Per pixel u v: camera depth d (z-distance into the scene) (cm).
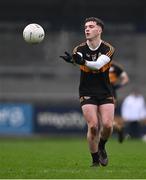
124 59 8919
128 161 3819
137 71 8875
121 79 5425
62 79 8850
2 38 8950
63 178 2841
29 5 9581
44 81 8844
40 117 8100
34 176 2923
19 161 3841
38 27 3138
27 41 3139
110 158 4041
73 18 9306
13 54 8931
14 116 8081
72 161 3819
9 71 8881
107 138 3231
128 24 9075
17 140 7169
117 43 8944
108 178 2833
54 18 9400
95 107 3164
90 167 3316
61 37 8900
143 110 7256
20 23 9188
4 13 9581
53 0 9594
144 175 2959
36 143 6269
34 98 8788
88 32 3147
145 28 9000
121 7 9694
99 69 3141
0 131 8075
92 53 3169
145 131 7712
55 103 8294
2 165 3559
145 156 4231
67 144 6022
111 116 3156
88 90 3172
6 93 8800
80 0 9562
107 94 3172
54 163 3691
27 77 8881
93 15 9562
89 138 3203
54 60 8894
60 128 8112
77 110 8125
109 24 9069
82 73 3178
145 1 9681
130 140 6950
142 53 8919
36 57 8925
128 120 7244
